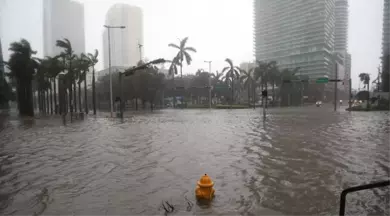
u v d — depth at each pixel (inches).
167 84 3065.9
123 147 444.1
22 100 1683.1
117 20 4650.6
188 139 526.9
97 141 514.9
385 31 4183.1
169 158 355.6
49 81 2304.4
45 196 218.4
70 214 182.5
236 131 650.2
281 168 297.4
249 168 298.7
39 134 645.3
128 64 4630.9
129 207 192.5
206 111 1990.7
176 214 179.3
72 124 933.8
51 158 366.0
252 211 184.1
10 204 202.7
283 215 177.9
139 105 3425.2
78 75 1804.9
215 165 314.3
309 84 4343.0
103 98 3095.5
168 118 1194.0
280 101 3319.4
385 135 556.4
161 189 232.1
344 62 7224.4
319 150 398.6
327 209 186.9
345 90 6879.9
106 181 257.1
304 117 1160.8
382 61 3654.0
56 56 1614.2
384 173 274.2
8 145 480.7
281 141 486.3
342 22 7258.9
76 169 303.7
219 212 182.5
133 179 262.5
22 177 274.7
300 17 6230.3
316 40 5920.3
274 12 6845.5
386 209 186.4
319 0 5861.2
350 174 271.3
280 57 6648.6
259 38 7253.9
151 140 518.6
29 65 1643.7
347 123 848.9
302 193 218.5
